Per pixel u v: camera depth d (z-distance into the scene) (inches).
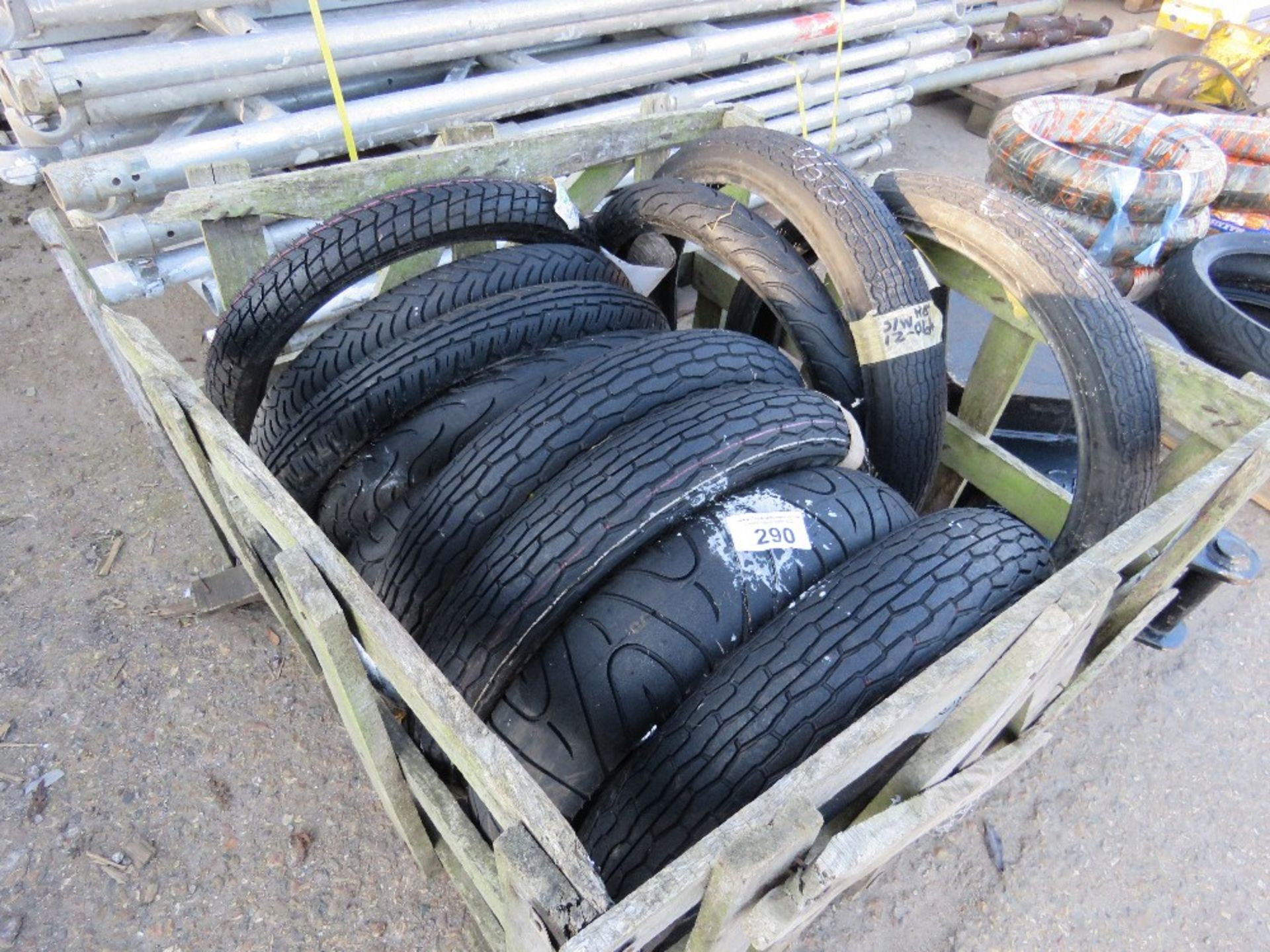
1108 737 100.7
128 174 100.7
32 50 100.0
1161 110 234.8
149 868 84.3
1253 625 115.6
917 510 99.3
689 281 132.3
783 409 67.2
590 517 59.4
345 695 55.2
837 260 86.9
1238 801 95.9
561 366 76.2
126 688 98.7
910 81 201.2
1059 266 85.0
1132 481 83.6
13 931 79.5
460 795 70.1
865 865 46.6
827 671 54.6
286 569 49.2
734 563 60.3
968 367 121.9
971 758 64.9
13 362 142.0
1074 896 86.8
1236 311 128.3
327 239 80.4
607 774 58.9
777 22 158.4
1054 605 50.0
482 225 88.0
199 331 151.8
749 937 44.1
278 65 108.5
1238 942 84.7
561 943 38.6
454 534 65.3
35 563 111.4
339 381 77.0
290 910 82.1
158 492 121.9
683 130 109.9
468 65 133.3
